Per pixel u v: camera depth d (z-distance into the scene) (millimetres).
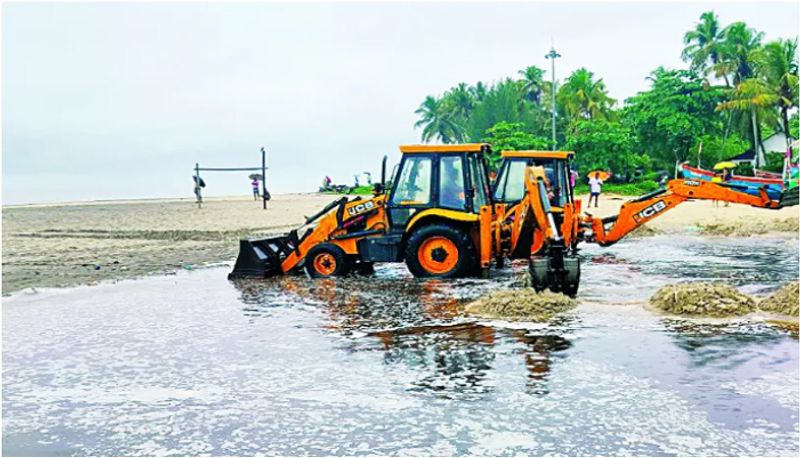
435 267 11023
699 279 10438
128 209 35844
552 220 8781
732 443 4156
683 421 4500
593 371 5578
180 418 4816
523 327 7180
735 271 11320
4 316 8438
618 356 5996
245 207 37000
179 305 9031
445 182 11125
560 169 13453
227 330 7453
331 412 4824
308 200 48719
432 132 78125
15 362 6336
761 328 6980
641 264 12484
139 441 4449
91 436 4551
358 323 7609
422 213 11086
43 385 5641
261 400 5121
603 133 49719
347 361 6062
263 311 8500
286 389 5352
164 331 7484
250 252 11531
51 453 4297
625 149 49781
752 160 50562
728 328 7012
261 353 6434
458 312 8070
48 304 9227
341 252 11414
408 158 11312
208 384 5547
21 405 5168
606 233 13930
